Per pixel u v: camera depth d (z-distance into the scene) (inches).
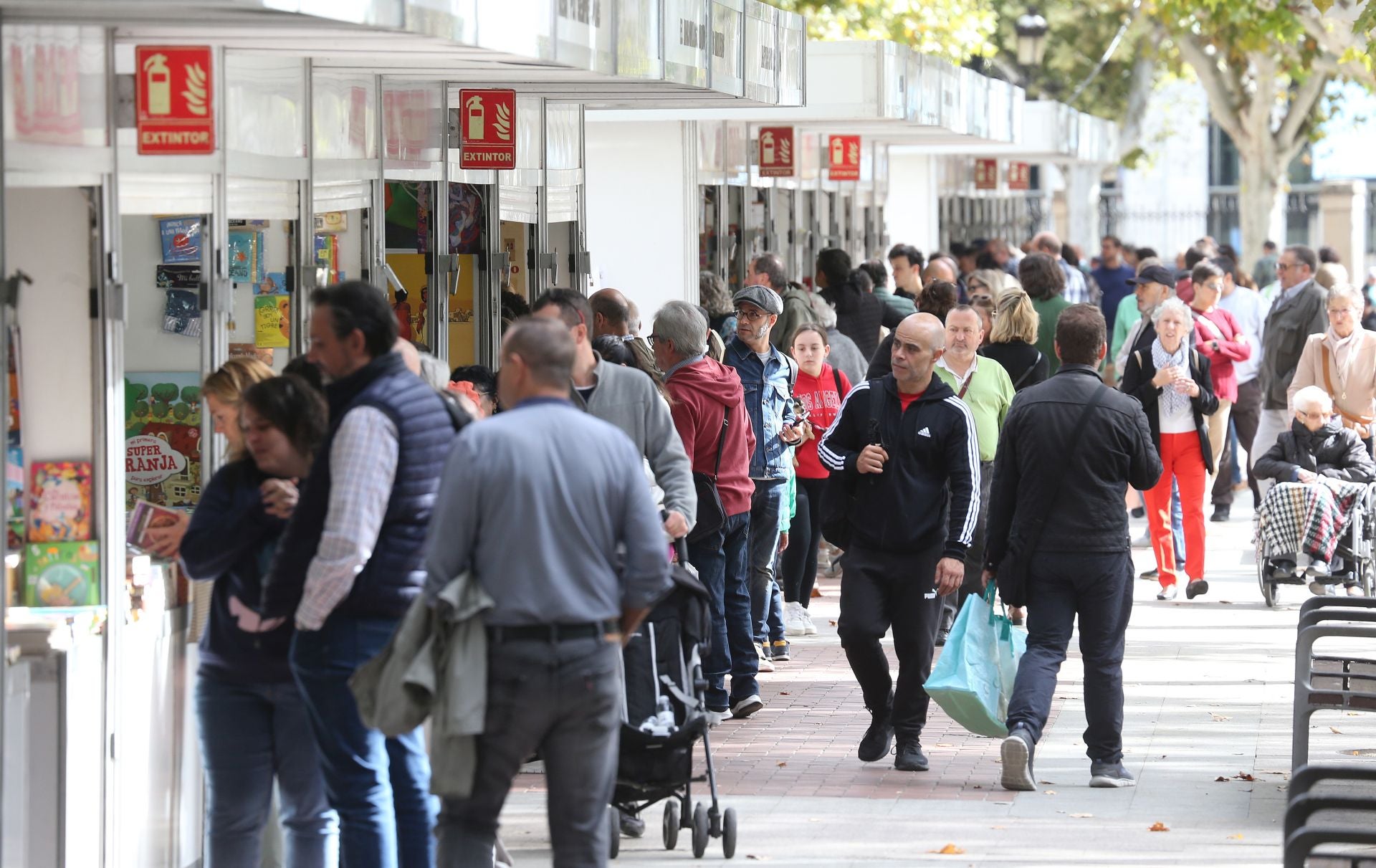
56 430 749.9
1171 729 1157.7
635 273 1795.0
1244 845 896.3
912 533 1004.6
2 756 694.5
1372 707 937.5
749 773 1050.1
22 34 689.0
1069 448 971.9
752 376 1270.9
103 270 748.6
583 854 655.1
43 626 711.1
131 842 778.8
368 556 681.0
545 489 641.0
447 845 658.8
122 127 762.2
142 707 788.6
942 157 3297.2
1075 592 992.2
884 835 919.7
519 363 660.7
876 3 2999.5
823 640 1472.7
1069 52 4576.8
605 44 1066.1
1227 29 3361.2
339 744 700.7
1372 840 609.0
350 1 718.5
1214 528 2113.7
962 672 989.2
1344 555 1525.6
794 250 2208.4
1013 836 914.1
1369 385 1589.6
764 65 1444.4
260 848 760.3
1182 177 5693.9
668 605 879.7
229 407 752.3
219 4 660.1
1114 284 2770.7
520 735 642.8
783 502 1344.7
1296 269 1892.2
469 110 1219.9
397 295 1221.1
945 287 1477.6
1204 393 1588.3
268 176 919.7
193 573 727.1
